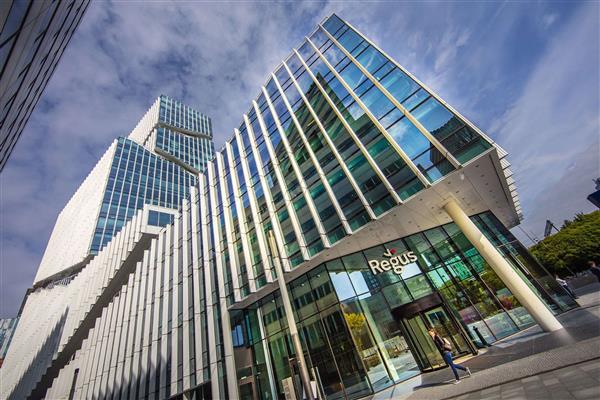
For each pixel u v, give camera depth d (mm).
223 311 20812
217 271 22625
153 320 26281
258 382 17812
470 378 9180
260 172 23266
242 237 21859
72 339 36281
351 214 16094
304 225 18219
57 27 9453
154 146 74500
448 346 9852
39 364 39688
